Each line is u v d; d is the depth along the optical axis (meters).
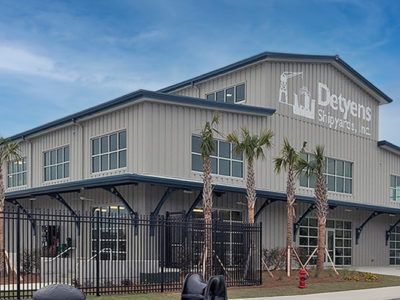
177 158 22.12
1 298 13.34
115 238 21.84
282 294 16.94
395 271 28.62
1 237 21.75
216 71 29.19
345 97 32.75
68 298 6.38
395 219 36.22
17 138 30.25
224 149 24.34
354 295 17.17
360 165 33.34
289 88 28.44
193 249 17.98
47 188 23.44
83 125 25.17
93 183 20.66
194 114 23.08
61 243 24.88
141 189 20.80
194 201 22.12
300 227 28.22
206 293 10.11
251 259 19.28
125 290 15.73
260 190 23.64
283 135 27.66
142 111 21.53
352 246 32.25
